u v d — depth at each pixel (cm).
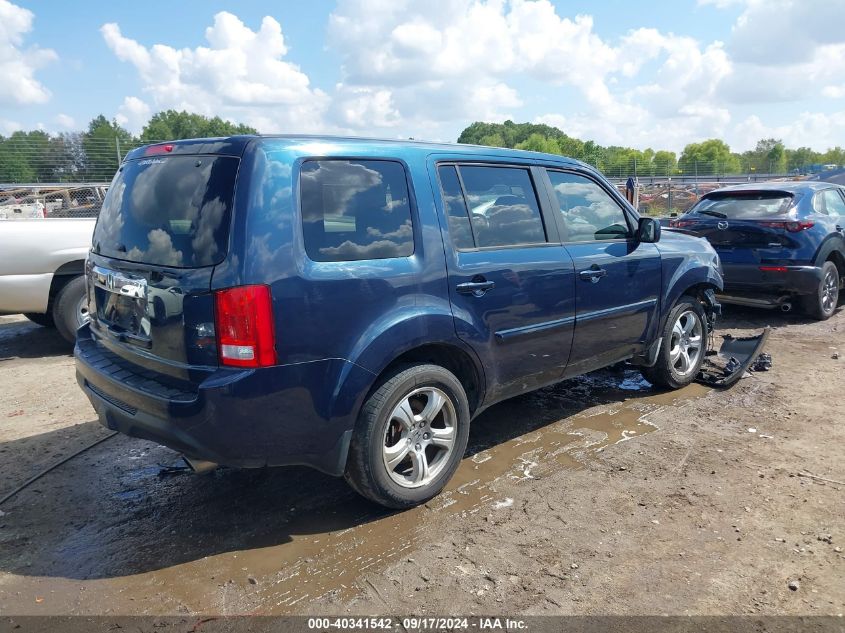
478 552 310
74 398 551
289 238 292
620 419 480
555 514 344
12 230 646
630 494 365
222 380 280
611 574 293
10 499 371
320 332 299
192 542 324
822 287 775
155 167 330
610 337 462
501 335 380
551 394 538
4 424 489
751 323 791
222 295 280
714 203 831
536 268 396
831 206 834
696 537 321
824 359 625
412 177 347
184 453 300
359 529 333
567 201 439
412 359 354
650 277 486
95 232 373
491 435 453
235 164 293
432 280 342
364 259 318
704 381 556
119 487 386
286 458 303
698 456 413
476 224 375
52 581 293
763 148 11975
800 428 456
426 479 354
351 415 314
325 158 315
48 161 1959
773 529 327
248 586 287
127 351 328
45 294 665
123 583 291
